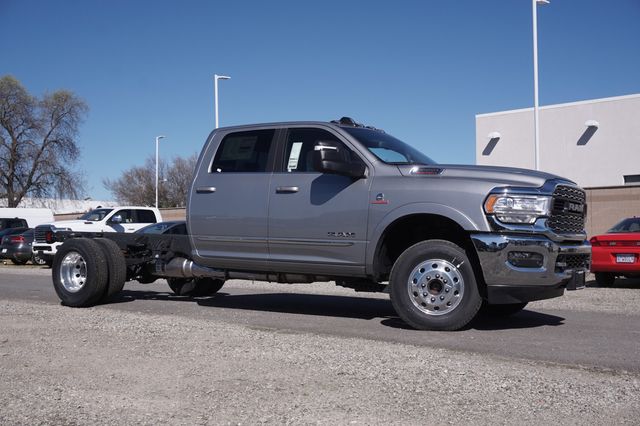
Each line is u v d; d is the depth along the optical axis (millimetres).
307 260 7379
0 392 4535
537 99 22203
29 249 23984
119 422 3898
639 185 19969
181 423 3857
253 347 5797
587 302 9695
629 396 4297
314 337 6277
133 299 9906
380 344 5910
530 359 5367
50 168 52750
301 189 7410
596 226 20578
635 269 12047
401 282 6742
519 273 6340
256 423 3830
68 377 4883
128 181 68312
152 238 9133
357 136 7406
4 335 6527
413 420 3850
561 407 4074
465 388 4473
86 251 8734
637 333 6672
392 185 6879
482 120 30516
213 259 8109
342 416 3926
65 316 7844
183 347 5828
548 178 6645
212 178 8117
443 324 6586
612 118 26781
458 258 6531
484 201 6426
